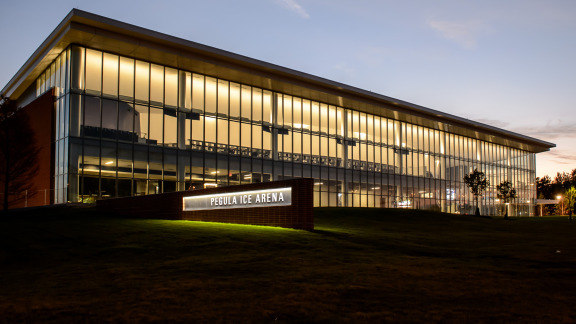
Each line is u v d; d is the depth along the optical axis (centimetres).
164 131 3775
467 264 1472
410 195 5672
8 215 2841
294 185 2200
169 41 3484
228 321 765
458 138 6550
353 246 1820
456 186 6366
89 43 3406
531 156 8169
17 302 902
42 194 3619
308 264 1389
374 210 4056
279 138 4491
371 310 844
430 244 2150
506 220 4900
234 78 4150
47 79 3919
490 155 7131
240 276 1183
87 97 3431
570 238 2662
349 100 4806
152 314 808
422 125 5941
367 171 5225
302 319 782
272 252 1608
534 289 1050
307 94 4606
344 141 5053
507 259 1645
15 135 3506
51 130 3572
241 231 2034
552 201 8256
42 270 1323
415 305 883
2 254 1556
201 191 2633
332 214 3584
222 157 4069
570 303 909
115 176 3491
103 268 1331
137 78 3691
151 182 3659
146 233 1967
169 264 1377
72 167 3309
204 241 1795
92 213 2891
